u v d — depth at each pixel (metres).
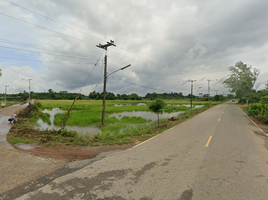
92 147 7.52
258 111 19.80
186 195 3.54
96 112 29.86
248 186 3.95
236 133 10.70
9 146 7.12
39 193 3.59
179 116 23.23
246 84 61.44
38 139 8.64
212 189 3.80
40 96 124.69
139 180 4.22
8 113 24.81
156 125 15.41
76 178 4.32
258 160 5.76
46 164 5.26
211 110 32.72
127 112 32.28
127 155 6.30
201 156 6.14
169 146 7.60
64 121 11.94
